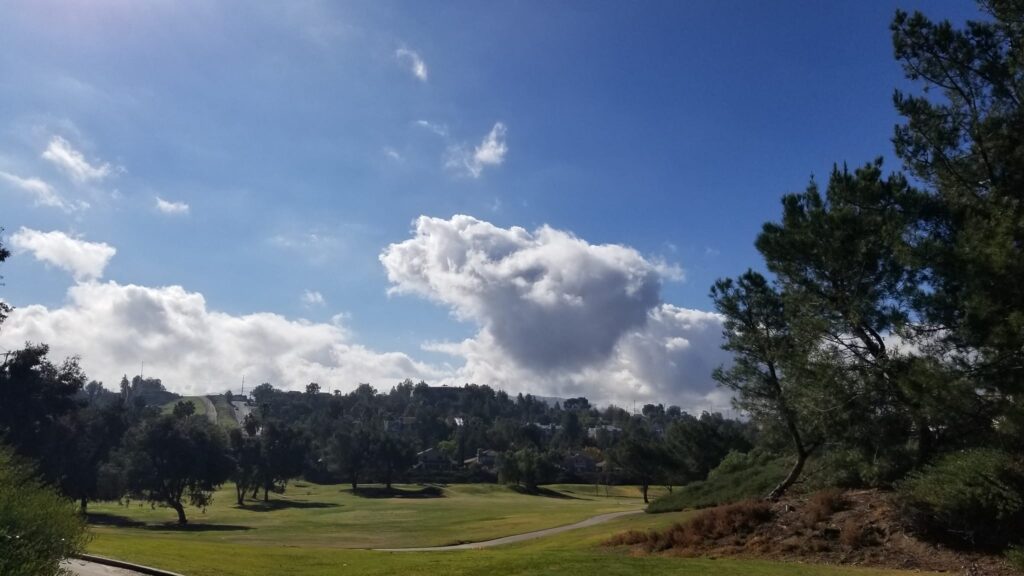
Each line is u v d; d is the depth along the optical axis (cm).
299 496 12031
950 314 1898
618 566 1866
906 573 1731
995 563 1745
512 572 1822
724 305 2975
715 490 4100
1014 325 1551
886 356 2173
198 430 8819
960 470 1891
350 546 4738
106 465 8369
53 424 6794
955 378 1741
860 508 2236
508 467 12675
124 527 7212
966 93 2097
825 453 2992
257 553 2381
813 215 2430
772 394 2961
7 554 1088
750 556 2145
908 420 2352
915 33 2078
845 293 2341
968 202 2088
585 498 11281
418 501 10494
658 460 9438
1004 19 1989
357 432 13925
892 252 2120
